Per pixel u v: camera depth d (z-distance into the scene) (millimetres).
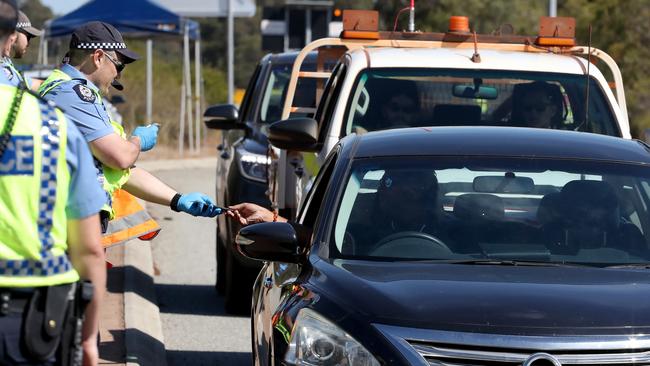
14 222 8242
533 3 82000
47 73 41719
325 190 12875
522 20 79750
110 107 41062
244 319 21594
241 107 27516
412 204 12359
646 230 12305
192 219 35281
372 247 11961
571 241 12078
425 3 77500
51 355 8398
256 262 20688
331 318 10289
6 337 8227
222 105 25609
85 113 13133
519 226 12219
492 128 13914
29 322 8258
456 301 10211
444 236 12078
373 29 19812
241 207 14047
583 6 71625
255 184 21859
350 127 17625
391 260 11758
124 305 20188
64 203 8453
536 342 9711
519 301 10195
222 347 19328
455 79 18406
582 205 12422
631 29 68188
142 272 24156
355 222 12219
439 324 9906
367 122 17953
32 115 8344
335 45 20062
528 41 20391
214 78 83688
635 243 12125
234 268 21250
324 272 11203
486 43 20188
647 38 67750
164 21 52688
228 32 61344
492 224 12219
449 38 20141
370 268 11320
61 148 8383
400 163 12766
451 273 11078
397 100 18047
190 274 26688
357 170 12703
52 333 8312
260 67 27062
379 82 18203
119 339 17625
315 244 12023
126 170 13562
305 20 61625
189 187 43625
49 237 8359
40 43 52125
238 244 12094
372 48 19125
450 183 12578
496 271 11172
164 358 17766
